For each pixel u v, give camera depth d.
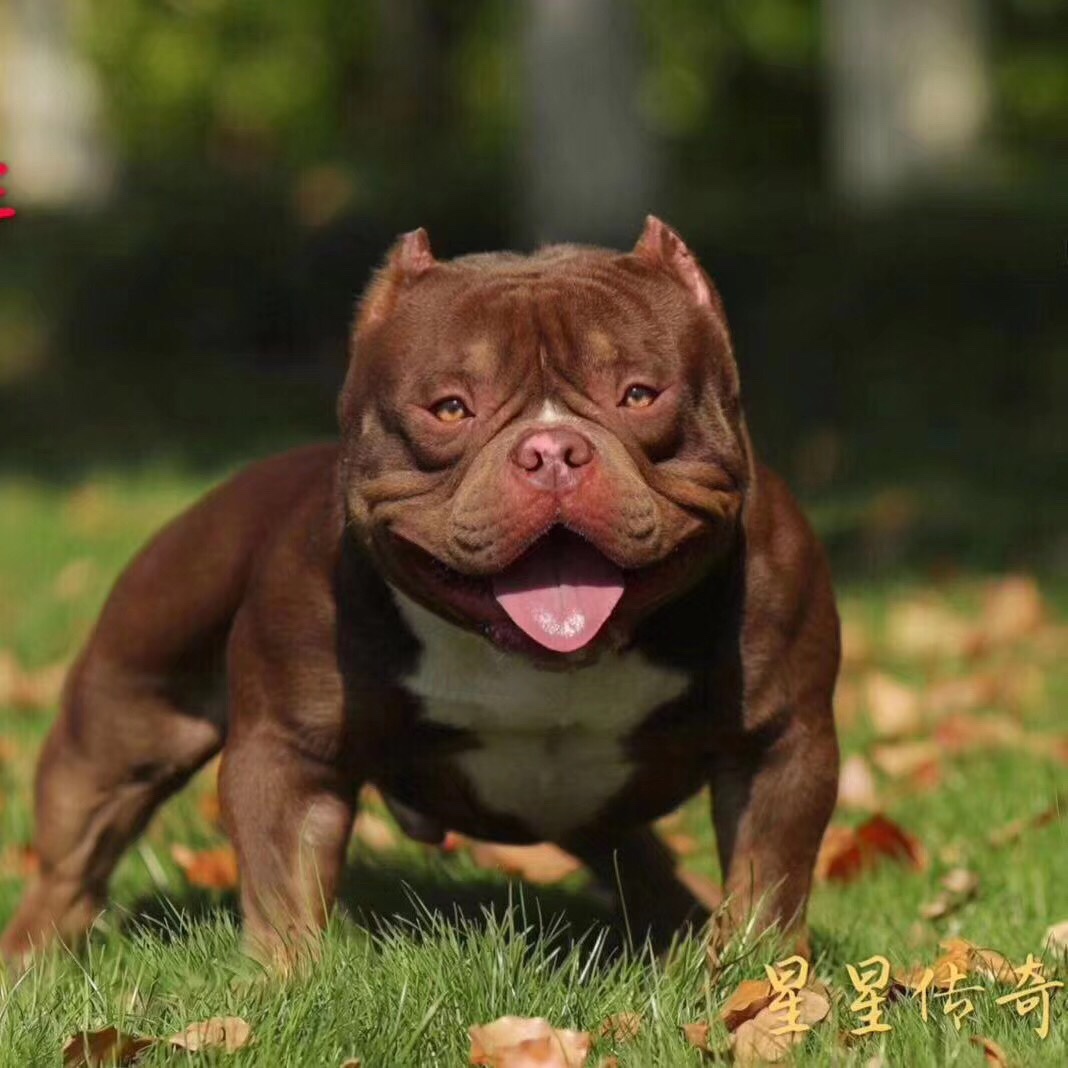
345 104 52.91
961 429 24.02
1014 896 7.89
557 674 6.17
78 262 32.59
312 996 5.85
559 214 28.23
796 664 6.38
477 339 5.90
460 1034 5.84
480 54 48.69
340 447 6.40
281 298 31.56
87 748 7.50
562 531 5.87
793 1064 5.54
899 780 10.01
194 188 33.41
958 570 16.67
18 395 30.28
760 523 6.34
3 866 8.79
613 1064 5.59
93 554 17.98
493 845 8.65
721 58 46.19
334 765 6.42
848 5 32.38
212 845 9.00
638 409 5.91
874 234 26.50
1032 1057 5.59
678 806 6.73
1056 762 10.09
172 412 29.03
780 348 26.03
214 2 52.59
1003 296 25.47
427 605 6.00
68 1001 6.17
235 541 7.17
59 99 43.16
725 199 29.45
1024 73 44.38
